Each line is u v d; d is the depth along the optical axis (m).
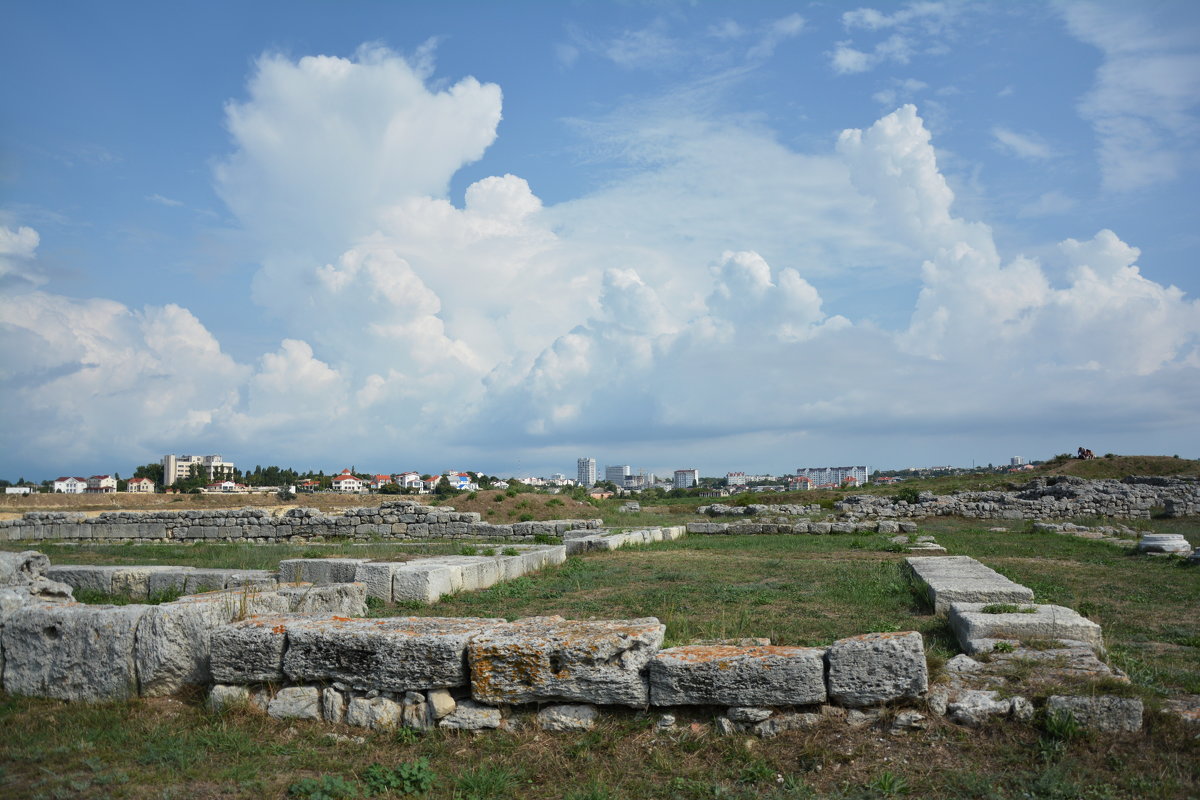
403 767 5.97
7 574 9.16
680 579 14.59
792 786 5.64
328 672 7.08
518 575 15.66
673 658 6.60
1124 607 11.49
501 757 6.30
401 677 6.89
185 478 104.00
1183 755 5.59
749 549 20.91
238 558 18.70
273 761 6.29
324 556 18.97
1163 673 7.62
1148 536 19.06
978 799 5.36
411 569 12.73
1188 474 45.72
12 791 5.64
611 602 12.28
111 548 22.33
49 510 39.66
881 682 6.30
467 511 31.38
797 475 160.50
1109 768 5.55
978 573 12.68
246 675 7.30
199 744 6.55
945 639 9.27
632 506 41.72
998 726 6.05
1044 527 26.89
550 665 6.68
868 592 12.65
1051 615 8.67
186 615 7.67
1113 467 48.69
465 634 7.00
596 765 6.09
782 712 6.41
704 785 5.71
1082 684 6.32
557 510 32.38
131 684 7.52
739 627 10.01
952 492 44.22
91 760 6.14
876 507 36.62
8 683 7.87
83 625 7.67
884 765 5.80
